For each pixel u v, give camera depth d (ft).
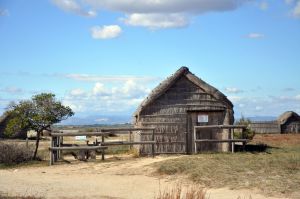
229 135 83.66
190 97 84.94
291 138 140.67
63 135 76.28
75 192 52.95
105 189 55.31
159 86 84.17
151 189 55.42
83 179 62.54
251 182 55.98
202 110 84.79
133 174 65.26
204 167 63.46
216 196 50.88
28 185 56.95
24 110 81.82
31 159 80.18
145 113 83.87
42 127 82.64
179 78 84.94
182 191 52.90
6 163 77.36
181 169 63.98
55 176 65.31
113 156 85.05
